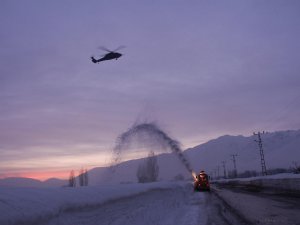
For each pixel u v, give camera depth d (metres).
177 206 25.69
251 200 30.75
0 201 9.25
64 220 10.91
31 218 9.14
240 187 68.12
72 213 11.94
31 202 10.24
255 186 66.56
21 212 9.02
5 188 11.92
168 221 17.06
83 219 12.23
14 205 9.30
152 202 23.06
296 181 40.00
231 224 16.22
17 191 11.45
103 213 14.16
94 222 12.66
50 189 14.02
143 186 30.53
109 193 18.08
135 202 19.98
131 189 24.00
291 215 18.59
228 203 28.36
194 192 49.75
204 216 19.47
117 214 15.38
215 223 16.66
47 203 10.88
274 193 40.34
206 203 28.94
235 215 19.72
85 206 13.22
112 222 13.82
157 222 16.28
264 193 41.69
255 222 16.48
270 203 26.83
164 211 21.11
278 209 21.92
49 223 9.97
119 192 20.03
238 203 27.92
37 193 11.86
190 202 30.22
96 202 14.53
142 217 16.64
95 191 16.98
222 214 20.42
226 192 48.19
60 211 11.12
